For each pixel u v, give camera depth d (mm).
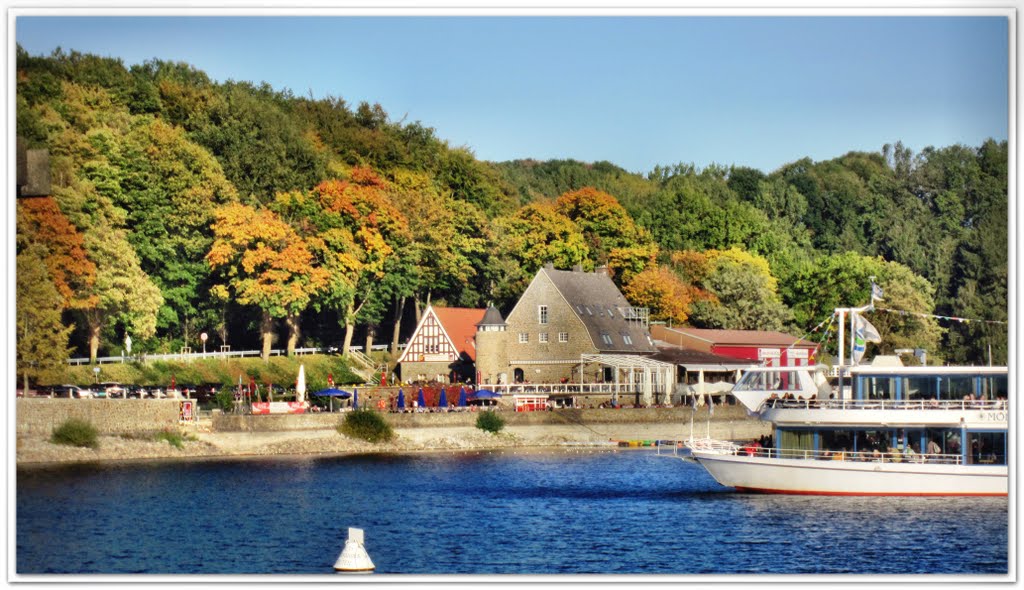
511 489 78250
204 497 72312
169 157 122875
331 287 127688
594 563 56125
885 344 151750
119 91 132625
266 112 144500
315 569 54531
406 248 140625
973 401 69062
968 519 64000
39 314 95375
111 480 77562
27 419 84562
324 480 81000
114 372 107312
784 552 57844
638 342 136375
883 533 61219
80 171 113312
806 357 93125
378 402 107688
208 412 98438
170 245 121500
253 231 121188
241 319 129500
